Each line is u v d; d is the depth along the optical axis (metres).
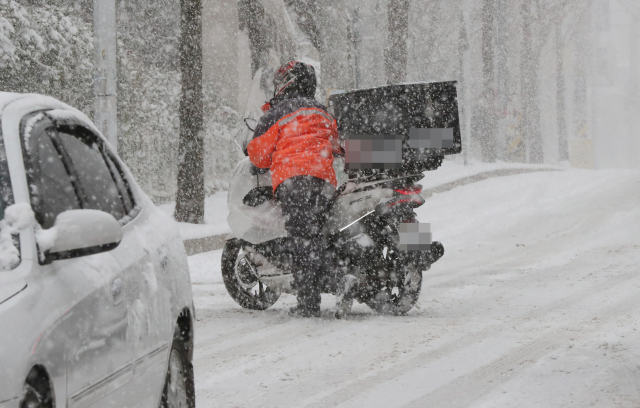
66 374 8.09
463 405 13.90
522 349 17.78
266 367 16.86
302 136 21.53
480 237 46.03
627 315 21.53
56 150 10.28
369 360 17.25
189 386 12.73
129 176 12.64
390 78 77.44
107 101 33.31
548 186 73.00
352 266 21.94
